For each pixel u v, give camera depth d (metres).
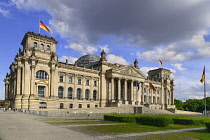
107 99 111.38
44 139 20.28
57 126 31.19
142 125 36.94
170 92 158.25
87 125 34.03
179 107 197.12
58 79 94.69
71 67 99.69
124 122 41.94
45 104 86.81
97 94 110.00
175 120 43.41
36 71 86.38
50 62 90.31
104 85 112.19
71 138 21.28
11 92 103.50
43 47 92.31
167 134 26.88
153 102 144.38
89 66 125.38
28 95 82.62
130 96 118.81
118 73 112.25
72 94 99.50
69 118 49.53
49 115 54.09
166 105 148.25
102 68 113.00
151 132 28.33
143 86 125.44
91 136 23.05
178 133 28.17
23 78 82.50
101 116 62.44
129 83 122.12
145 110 91.31
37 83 85.75
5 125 30.59
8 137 20.73
